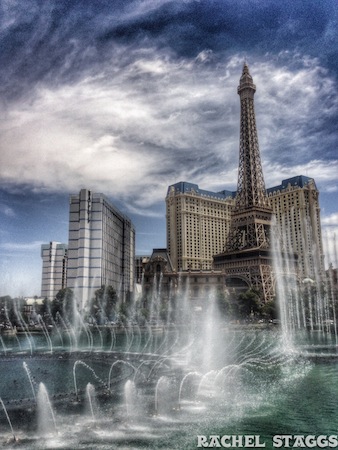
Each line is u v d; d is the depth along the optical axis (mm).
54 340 139000
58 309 186250
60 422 43906
